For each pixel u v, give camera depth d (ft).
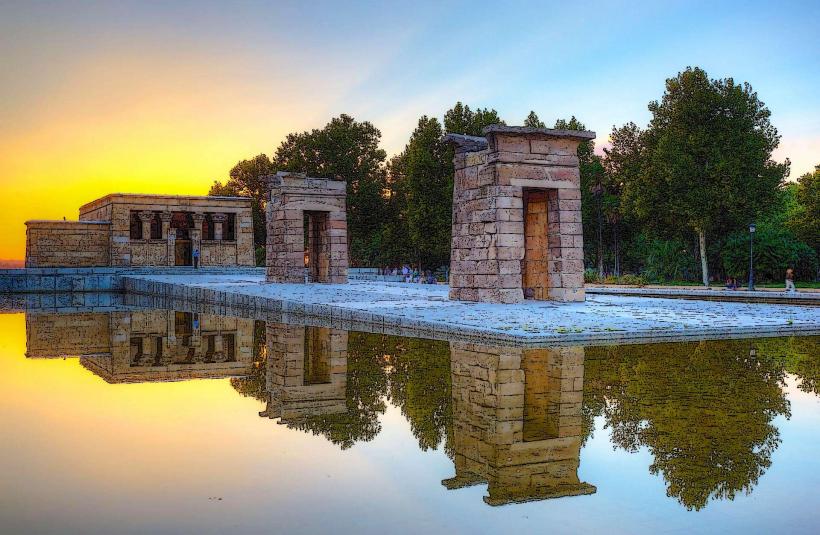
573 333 46.37
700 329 50.21
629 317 58.95
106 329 66.85
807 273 181.98
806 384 30.94
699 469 18.65
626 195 188.03
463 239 85.25
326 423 24.66
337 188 136.36
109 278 166.30
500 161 79.41
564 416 25.36
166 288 132.77
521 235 80.53
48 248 205.05
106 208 214.48
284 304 81.10
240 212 220.23
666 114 176.65
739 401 27.55
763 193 167.43
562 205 82.84
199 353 47.19
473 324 51.88
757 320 56.95
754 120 171.63
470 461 19.72
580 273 83.30
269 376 36.01
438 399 28.94
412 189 196.75
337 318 69.21
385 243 251.19
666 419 24.57
